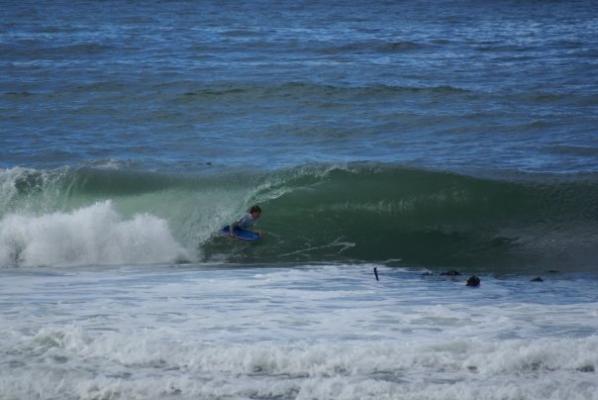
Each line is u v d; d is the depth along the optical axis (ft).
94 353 118.83
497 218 230.89
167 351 118.01
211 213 225.35
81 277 184.44
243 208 227.20
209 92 416.05
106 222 212.43
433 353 117.29
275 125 360.69
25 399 105.19
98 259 209.05
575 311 146.30
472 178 238.07
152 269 196.85
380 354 117.29
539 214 231.50
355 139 338.13
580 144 326.03
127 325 134.72
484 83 464.24
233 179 239.50
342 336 128.98
